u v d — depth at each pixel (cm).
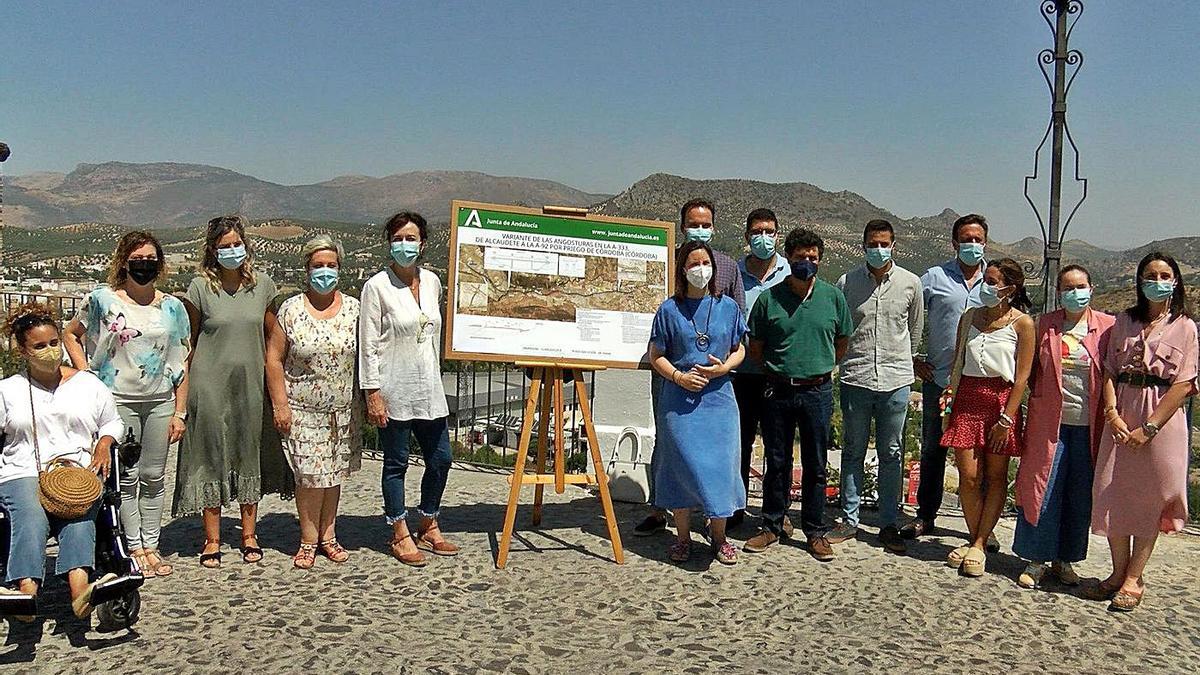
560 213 542
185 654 380
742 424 581
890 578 509
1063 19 600
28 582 374
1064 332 494
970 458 521
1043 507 493
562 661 385
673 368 517
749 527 612
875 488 694
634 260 553
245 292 491
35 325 400
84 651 381
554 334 533
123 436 438
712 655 396
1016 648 416
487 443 923
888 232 539
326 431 494
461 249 524
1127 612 468
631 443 686
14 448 399
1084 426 489
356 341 503
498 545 553
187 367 485
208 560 498
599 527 602
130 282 464
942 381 565
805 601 469
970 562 516
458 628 418
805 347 530
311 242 492
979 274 567
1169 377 460
